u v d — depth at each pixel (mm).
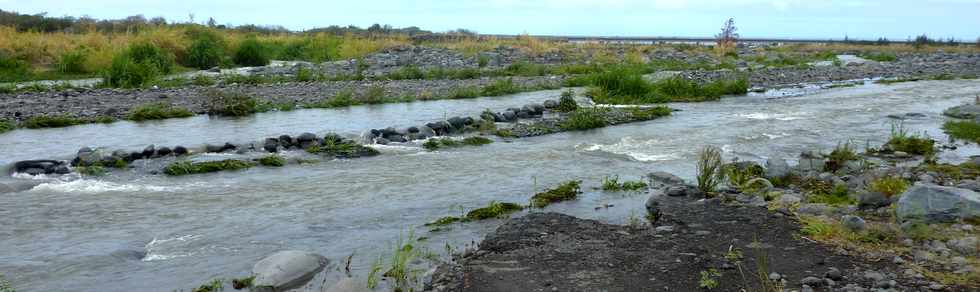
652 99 23328
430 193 10406
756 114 19812
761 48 62469
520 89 25359
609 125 17688
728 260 6816
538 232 7883
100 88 24516
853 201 9195
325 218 9016
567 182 10867
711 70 36219
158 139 14898
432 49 45219
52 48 33250
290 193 10344
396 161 12812
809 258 6801
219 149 13430
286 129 16312
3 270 6992
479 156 13352
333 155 13195
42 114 17938
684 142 15078
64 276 6859
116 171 11703
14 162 11758
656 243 7469
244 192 10398
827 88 27828
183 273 6973
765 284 6121
